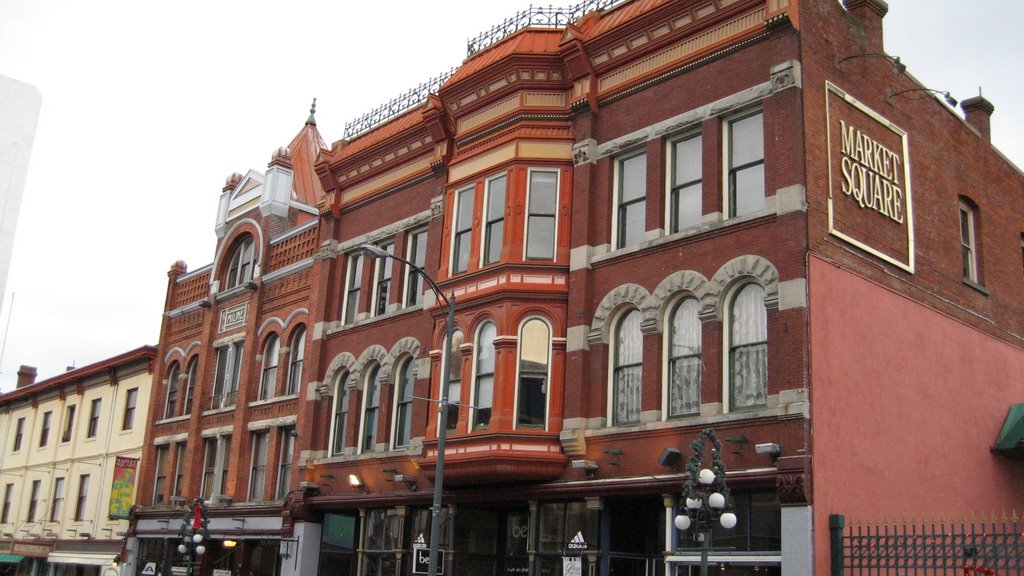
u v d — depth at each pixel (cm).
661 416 2123
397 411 2861
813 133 2034
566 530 2266
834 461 1859
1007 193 2773
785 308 1917
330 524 3006
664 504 2045
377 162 3139
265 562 3250
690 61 2250
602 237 2358
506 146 2538
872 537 1777
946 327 2308
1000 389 2461
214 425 3719
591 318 2328
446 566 2495
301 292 3438
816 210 1986
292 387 3394
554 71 2542
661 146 2286
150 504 3975
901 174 2297
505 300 2400
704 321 2077
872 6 2314
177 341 4144
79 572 4347
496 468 2280
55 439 4931
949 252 2419
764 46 2116
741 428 1934
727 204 2133
